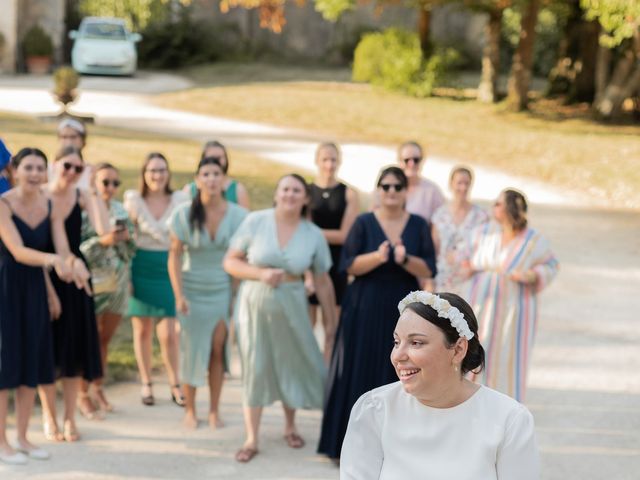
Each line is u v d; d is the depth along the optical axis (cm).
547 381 825
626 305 1075
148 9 3859
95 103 2720
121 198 1378
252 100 2959
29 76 3428
